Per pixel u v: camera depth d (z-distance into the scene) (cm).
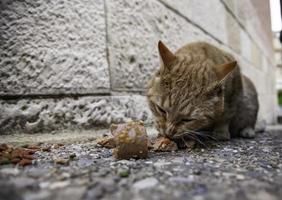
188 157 40
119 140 38
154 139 52
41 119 49
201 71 47
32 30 47
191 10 82
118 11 58
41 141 47
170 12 73
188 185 27
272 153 45
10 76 46
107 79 56
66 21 51
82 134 52
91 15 53
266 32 191
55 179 28
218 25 101
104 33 55
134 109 61
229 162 38
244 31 133
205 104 46
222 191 26
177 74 46
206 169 33
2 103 45
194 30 83
